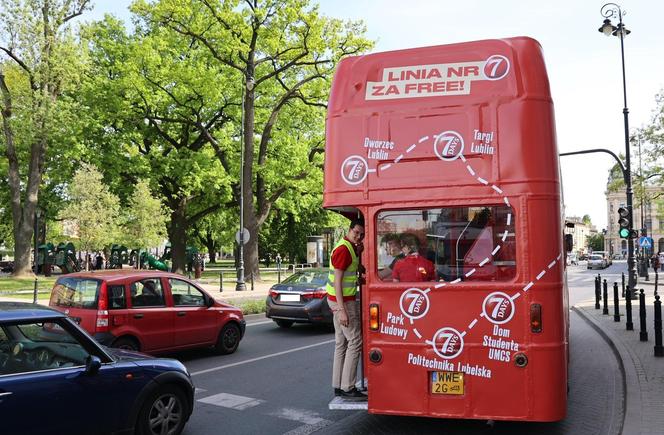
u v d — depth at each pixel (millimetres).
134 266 41719
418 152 5352
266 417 6582
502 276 5133
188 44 36312
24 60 29328
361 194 5469
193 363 9852
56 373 4496
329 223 46469
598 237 164750
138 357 5410
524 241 5047
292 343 12023
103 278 8844
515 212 5082
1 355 4266
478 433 5941
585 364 9844
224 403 7191
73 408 4543
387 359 5359
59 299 9086
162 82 33625
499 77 5246
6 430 4129
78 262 40781
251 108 31641
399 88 5484
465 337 5168
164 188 38344
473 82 5301
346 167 5531
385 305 5387
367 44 30984
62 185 38969
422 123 5367
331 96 5688
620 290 28281
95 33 35625
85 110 32844
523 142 5102
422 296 5293
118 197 33781
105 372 4816
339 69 5715
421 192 5309
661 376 8109
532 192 5043
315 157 35250
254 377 8742
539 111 5141
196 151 36812
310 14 29438
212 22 30984
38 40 28922
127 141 35531
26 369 4371
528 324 5012
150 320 9180
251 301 20172
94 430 4703
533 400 4973
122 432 4922
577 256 99375
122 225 33094
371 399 5395
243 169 32156
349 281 5977
